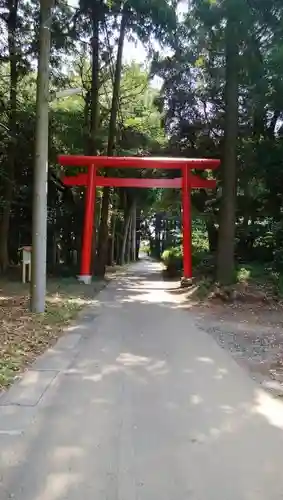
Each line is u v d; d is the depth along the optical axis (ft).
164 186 60.08
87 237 60.44
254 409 15.88
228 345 26.02
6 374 19.29
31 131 60.18
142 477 11.27
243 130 56.49
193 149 66.33
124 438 13.46
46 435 13.64
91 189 59.82
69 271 71.77
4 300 40.57
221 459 12.21
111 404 16.29
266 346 25.72
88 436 13.58
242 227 59.41
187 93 62.54
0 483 10.94
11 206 68.90
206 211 69.51
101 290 55.21
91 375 19.81
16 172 66.44
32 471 11.50
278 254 48.32
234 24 42.34
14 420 14.76
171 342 26.63
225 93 48.91
